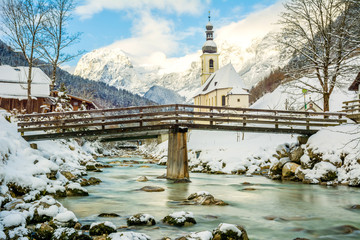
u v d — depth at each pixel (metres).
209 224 9.82
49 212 9.20
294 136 30.91
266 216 11.10
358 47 16.06
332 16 24.95
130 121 20.48
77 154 30.55
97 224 8.45
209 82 97.50
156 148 59.94
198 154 34.12
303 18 27.20
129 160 40.16
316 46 26.53
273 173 23.23
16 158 14.32
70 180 17.62
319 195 15.48
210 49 117.50
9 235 7.09
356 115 22.61
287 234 8.98
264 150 28.62
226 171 26.36
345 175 18.69
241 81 83.44
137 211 11.53
